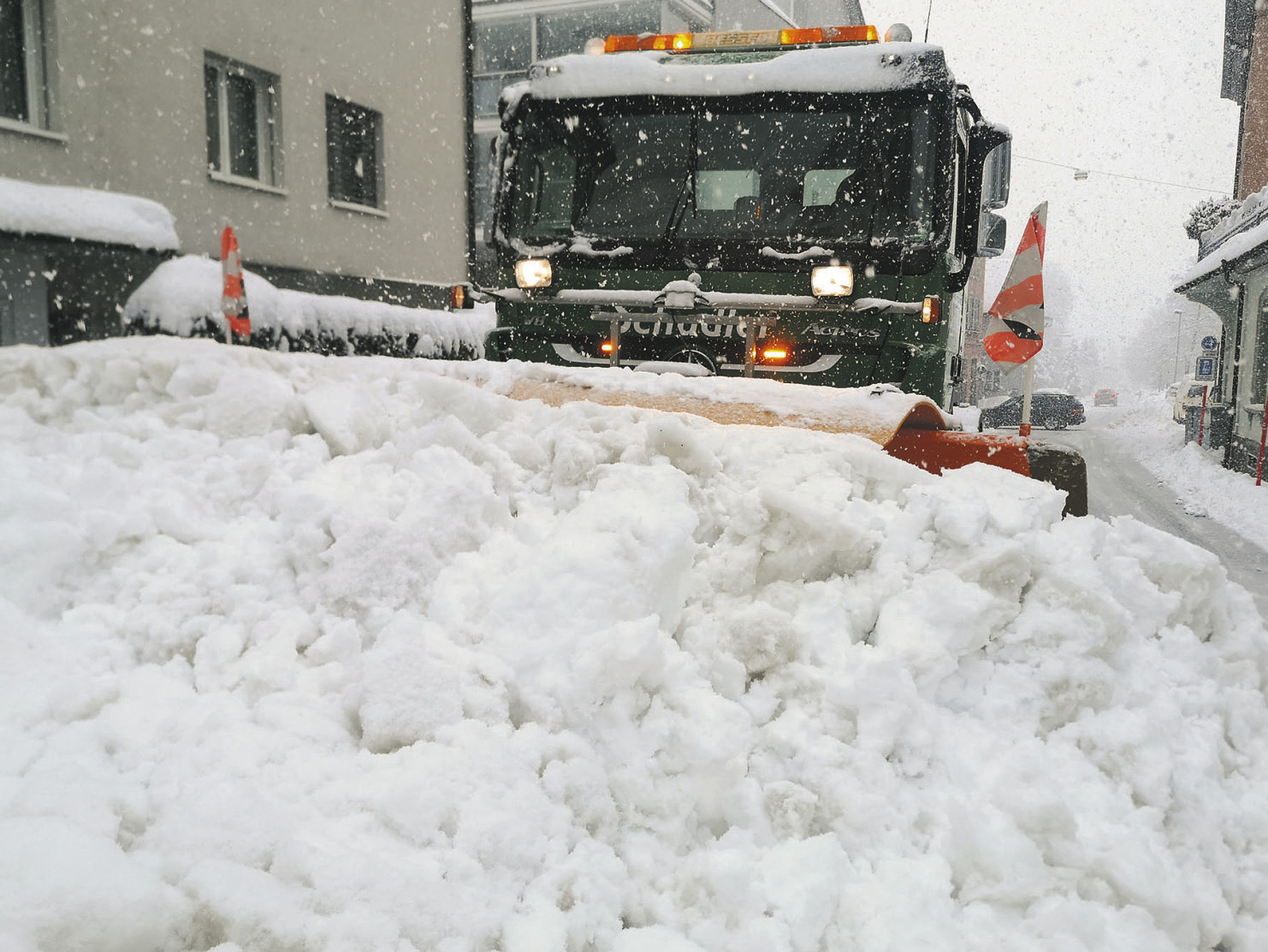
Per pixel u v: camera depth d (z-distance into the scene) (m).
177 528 2.28
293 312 10.44
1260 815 2.12
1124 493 13.27
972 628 2.22
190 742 1.71
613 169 5.67
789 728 2.00
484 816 1.59
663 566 2.17
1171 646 2.47
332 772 1.66
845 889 1.69
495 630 2.04
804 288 5.32
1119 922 1.69
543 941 1.43
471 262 17.61
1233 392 16.61
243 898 1.36
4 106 10.02
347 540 2.20
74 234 9.51
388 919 1.37
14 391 2.75
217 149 12.55
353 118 14.88
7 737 1.64
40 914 1.24
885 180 5.31
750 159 5.50
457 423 2.76
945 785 1.97
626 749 1.86
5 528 2.09
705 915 1.63
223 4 12.23
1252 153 22.56
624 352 5.42
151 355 2.88
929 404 3.29
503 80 26.66
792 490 2.48
